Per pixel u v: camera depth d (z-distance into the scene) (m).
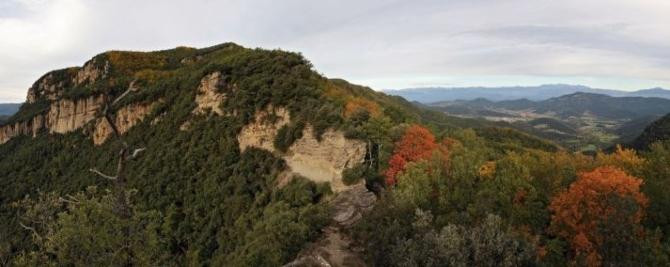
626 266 29.89
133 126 102.31
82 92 122.56
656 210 40.16
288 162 62.69
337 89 79.31
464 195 44.06
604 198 36.50
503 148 79.06
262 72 80.06
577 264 32.91
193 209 68.50
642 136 98.12
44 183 115.00
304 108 64.50
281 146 64.69
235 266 44.75
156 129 94.56
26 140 145.75
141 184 80.56
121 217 20.78
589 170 45.44
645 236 36.09
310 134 59.19
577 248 36.03
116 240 20.25
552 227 39.28
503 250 27.67
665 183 40.88
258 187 63.75
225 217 62.62
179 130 87.81
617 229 32.47
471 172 47.06
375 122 57.62
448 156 50.62
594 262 33.28
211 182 69.75
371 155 54.16
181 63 146.38
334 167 54.22
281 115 68.00
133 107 103.81
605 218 33.50
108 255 20.03
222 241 58.56
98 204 20.36
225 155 72.62
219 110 82.12
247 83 78.94
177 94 96.19
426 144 53.59
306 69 78.50
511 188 43.72
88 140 114.38
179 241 65.88
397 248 29.42
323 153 56.50
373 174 51.62
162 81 110.31
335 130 55.56
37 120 142.38
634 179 38.06
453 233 28.69
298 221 45.28
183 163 77.81
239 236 55.50
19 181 121.62
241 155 71.88
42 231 21.80
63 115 127.88
